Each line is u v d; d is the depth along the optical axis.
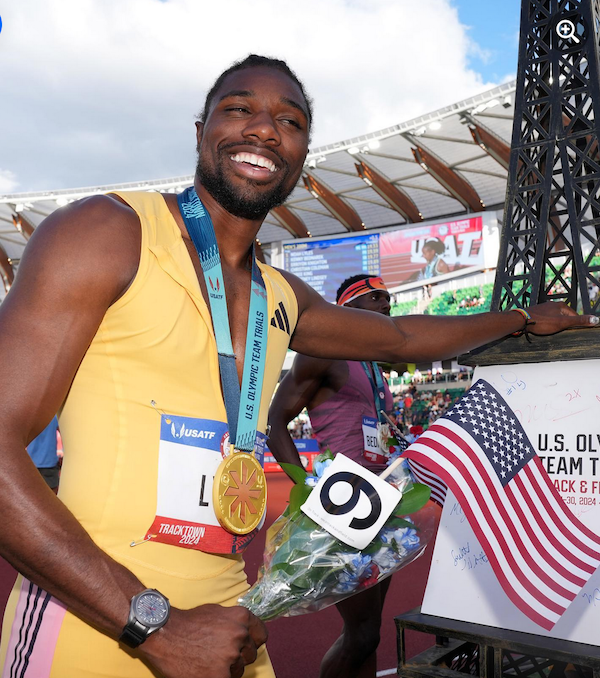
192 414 1.13
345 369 2.83
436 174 27.31
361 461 2.77
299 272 31.42
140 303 1.08
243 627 1.00
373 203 30.09
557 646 1.55
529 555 1.52
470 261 28.06
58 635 1.04
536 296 2.18
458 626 1.71
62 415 1.12
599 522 1.72
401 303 29.16
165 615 0.94
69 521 0.93
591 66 2.24
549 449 1.84
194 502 1.10
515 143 2.37
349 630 2.55
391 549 1.35
